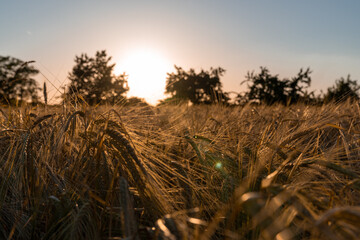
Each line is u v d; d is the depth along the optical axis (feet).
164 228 3.91
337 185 5.82
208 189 6.51
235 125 9.98
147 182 5.98
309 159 6.43
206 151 7.36
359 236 3.57
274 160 6.99
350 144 7.32
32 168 5.98
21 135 7.49
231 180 5.97
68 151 7.04
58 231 5.40
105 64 84.02
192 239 4.35
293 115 11.88
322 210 4.36
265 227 3.01
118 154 6.43
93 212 5.56
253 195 3.19
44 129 7.72
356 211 3.01
